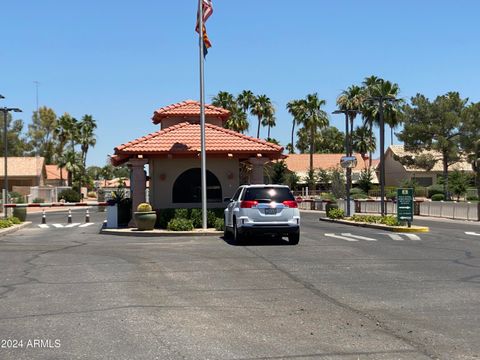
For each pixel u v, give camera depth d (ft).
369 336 22.95
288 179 245.86
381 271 40.32
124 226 84.89
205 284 35.01
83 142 320.29
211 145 81.92
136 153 79.15
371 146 284.82
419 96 207.31
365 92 216.95
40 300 30.42
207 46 76.48
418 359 19.92
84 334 23.39
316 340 22.35
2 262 46.01
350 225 91.45
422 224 93.86
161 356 20.27
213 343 21.90
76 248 56.75
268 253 50.83
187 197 83.15
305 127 244.42
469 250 53.42
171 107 97.81
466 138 197.16
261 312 27.32
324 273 39.37
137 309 27.91
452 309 28.02
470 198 193.57
